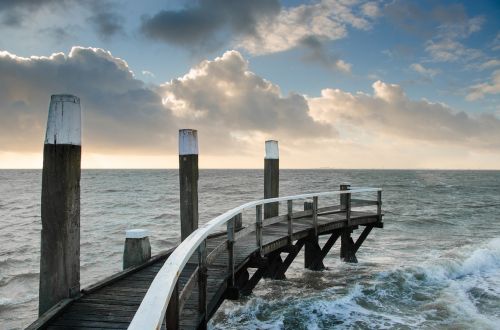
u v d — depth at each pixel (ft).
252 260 24.20
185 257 8.84
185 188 25.52
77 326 14.64
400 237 56.54
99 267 41.57
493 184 237.04
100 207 98.94
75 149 16.74
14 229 66.64
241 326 24.08
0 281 37.60
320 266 36.52
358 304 27.35
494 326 23.11
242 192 155.63
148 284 19.11
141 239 22.52
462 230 63.67
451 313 25.35
